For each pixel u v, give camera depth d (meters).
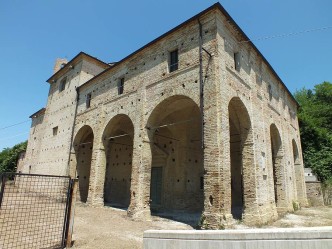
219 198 11.16
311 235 4.70
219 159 11.65
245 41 16.64
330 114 37.94
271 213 15.77
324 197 26.91
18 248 7.75
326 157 29.55
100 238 9.69
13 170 56.03
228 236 5.23
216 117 12.24
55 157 26.39
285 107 24.84
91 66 27.53
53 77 31.83
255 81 17.72
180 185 19.88
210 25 14.06
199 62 13.94
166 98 15.41
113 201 24.64
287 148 23.08
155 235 5.95
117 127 21.95
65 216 8.52
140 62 18.44
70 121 25.67
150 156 16.17
